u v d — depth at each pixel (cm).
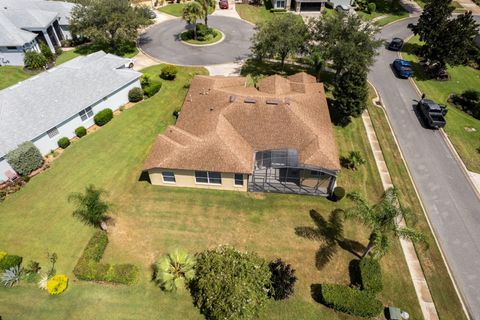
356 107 3666
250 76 4609
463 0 7450
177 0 7450
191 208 2930
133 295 2311
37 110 3381
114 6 5088
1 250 2564
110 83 3962
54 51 5447
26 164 3130
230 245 2631
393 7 7181
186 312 2225
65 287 2312
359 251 2606
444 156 3572
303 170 2970
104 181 3162
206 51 5569
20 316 2191
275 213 2894
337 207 2952
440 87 4741
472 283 2441
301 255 2573
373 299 2184
